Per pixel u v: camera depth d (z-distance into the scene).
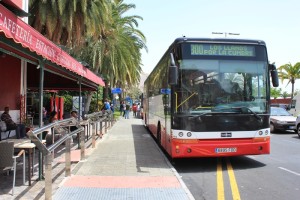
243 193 7.22
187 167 10.09
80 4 20.97
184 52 9.55
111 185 7.54
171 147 9.62
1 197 6.43
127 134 19.09
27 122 14.68
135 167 9.55
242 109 9.55
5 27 4.89
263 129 9.67
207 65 9.58
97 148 13.22
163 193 6.96
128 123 29.25
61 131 8.06
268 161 11.05
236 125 9.49
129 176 8.43
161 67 12.80
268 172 9.34
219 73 9.59
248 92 9.67
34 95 27.05
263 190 7.46
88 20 21.38
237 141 9.48
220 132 9.41
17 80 14.07
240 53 9.77
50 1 20.20
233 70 9.66
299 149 14.03
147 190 7.17
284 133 22.19
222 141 9.42
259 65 9.83
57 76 16.86
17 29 5.35
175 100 9.45
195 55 9.57
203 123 9.37
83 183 7.66
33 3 20.50
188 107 9.38
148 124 20.19
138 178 8.23
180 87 9.42
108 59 31.98
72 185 7.47
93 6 21.34
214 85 9.53
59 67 9.60
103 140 15.98
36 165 9.38
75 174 8.56
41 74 7.87
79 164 9.89
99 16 22.28
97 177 8.27
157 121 14.23
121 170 9.12
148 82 20.45
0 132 10.60
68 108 32.72
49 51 7.14
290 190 7.45
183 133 9.31
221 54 9.69
